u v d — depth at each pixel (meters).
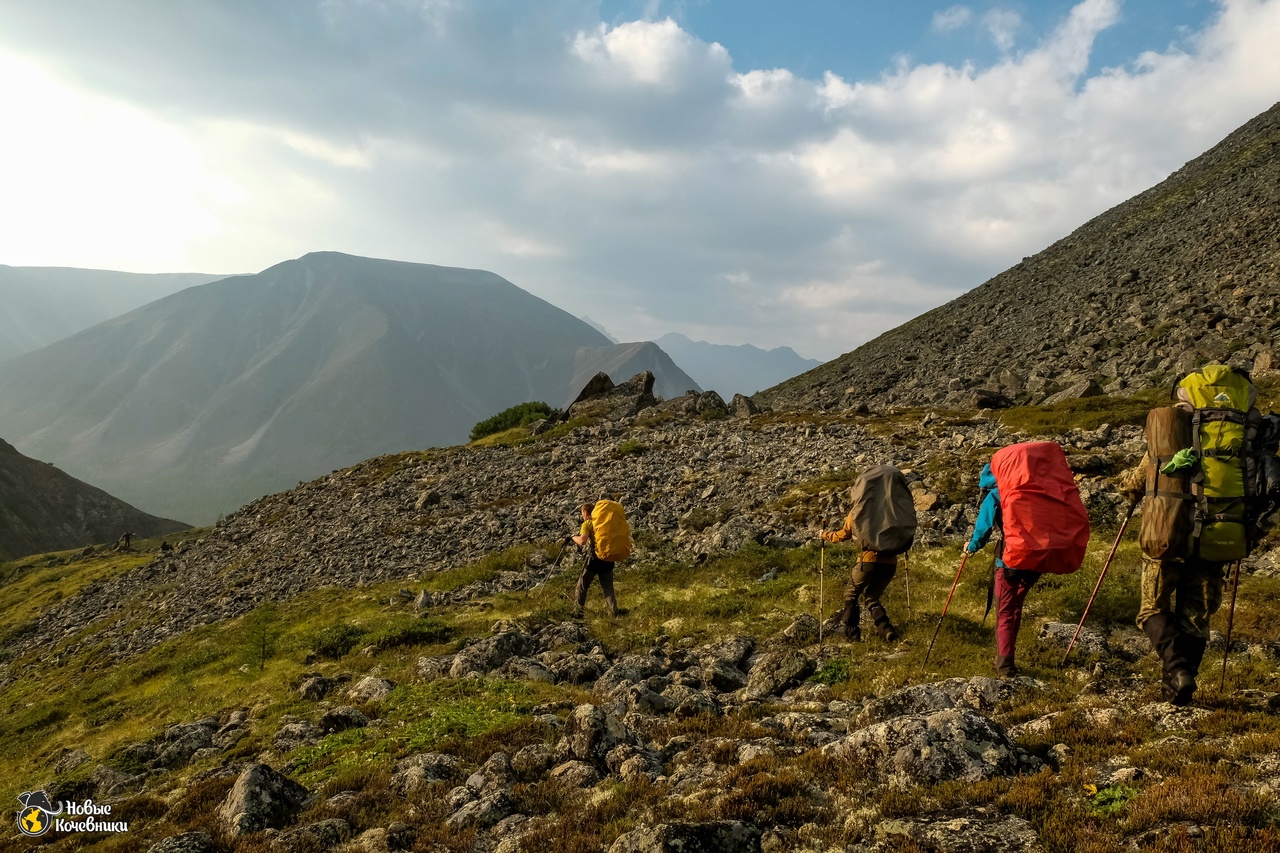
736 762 6.87
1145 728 6.14
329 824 6.88
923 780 5.68
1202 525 6.29
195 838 6.94
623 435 38.78
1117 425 23.70
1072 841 4.56
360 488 39.88
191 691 16.09
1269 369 26.34
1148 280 51.88
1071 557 8.01
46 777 12.88
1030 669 8.81
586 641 13.63
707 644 12.52
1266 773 4.88
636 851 5.15
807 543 17.83
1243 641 8.84
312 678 13.91
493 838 6.25
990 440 24.05
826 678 9.73
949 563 14.59
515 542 23.64
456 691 11.29
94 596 41.56
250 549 34.72
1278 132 82.00
